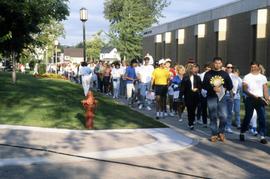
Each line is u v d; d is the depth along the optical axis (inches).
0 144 388.5
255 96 430.0
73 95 886.4
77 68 1476.4
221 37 1724.9
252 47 1515.7
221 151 390.6
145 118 592.7
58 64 2440.9
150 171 315.3
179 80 641.0
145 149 388.5
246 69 1555.1
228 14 1692.9
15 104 671.8
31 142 401.4
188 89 511.8
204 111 533.3
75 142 408.2
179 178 297.9
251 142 436.8
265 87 436.5
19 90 937.5
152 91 720.3
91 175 301.7
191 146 411.8
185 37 2133.4
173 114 645.3
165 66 619.2
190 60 526.9
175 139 442.6
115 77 930.1
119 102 829.2
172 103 650.2
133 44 2920.8
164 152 380.5
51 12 870.4
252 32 1517.0
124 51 2920.8
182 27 2169.0
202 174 308.8
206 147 408.8
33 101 724.0
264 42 1446.9
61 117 553.0
